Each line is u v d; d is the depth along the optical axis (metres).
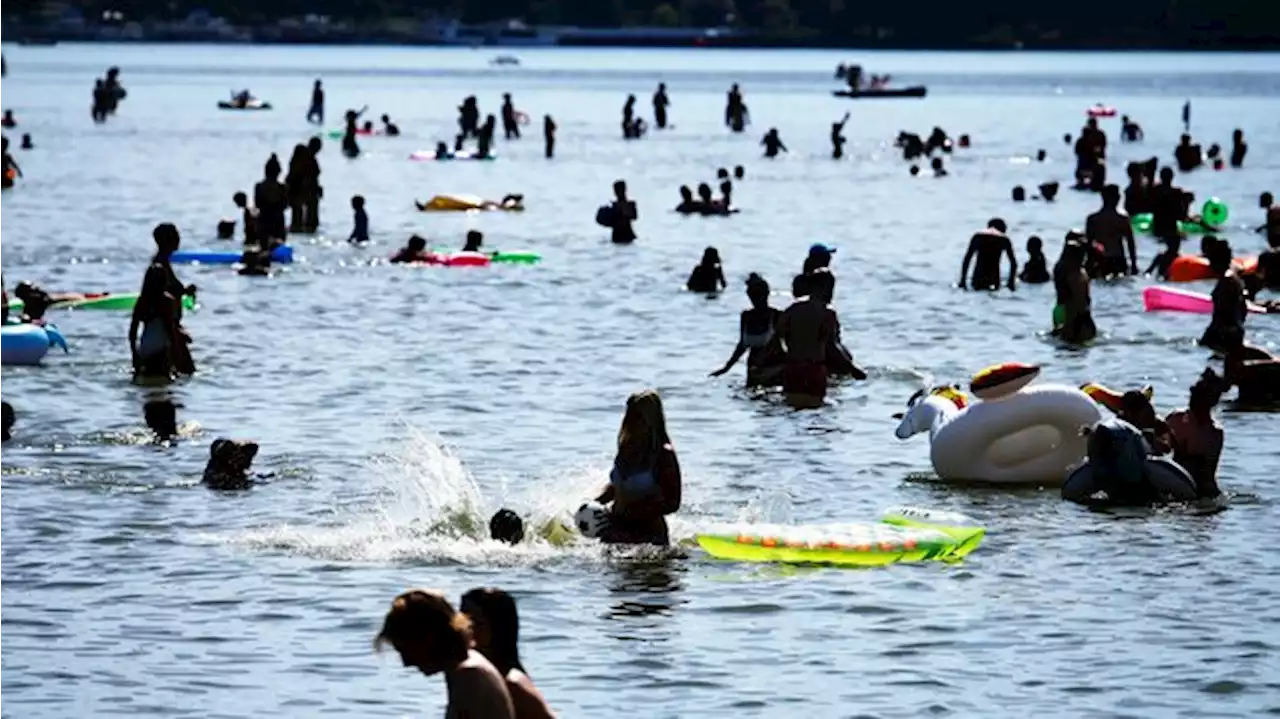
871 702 38.94
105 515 52.94
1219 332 83.12
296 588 46.16
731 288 107.69
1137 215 150.38
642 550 49.66
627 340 87.44
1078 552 49.66
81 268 114.19
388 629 27.59
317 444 63.12
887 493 56.47
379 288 105.62
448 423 67.31
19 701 38.78
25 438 63.22
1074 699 39.09
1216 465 55.84
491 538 50.28
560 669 40.81
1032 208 163.00
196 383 74.75
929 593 46.16
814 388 71.31
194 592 45.88
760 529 49.56
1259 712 38.38
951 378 76.75
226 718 37.91
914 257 124.62
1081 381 76.25
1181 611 44.72
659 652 41.88
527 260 119.62
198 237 133.12
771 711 38.47
